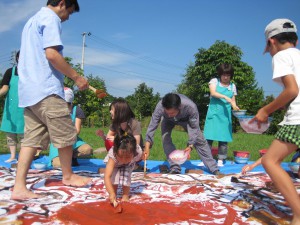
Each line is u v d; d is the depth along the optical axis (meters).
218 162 5.74
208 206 3.18
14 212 2.85
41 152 6.79
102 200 3.30
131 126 4.35
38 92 3.34
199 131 4.81
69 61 18.92
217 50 26.86
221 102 5.59
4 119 5.38
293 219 2.55
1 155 6.16
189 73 31.11
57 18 3.40
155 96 36.84
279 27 2.74
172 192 3.70
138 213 2.92
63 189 3.66
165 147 5.04
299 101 2.58
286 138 2.55
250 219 2.86
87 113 21.69
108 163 3.23
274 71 2.62
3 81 5.32
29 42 3.45
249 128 3.87
